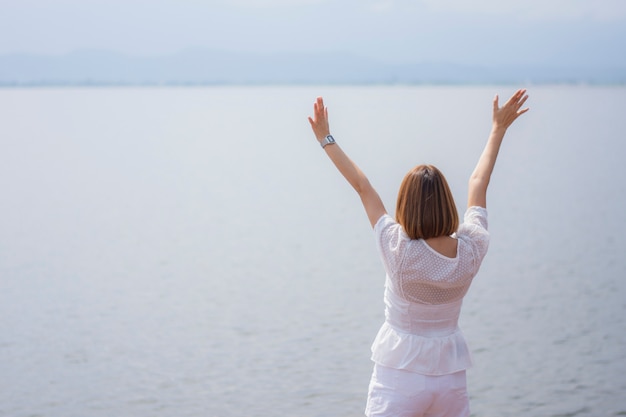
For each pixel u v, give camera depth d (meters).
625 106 112.00
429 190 3.40
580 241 16.02
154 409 7.20
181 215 21.64
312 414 7.09
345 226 19.41
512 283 12.19
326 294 11.91
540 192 25.06
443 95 199.62
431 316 3.47
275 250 16.00
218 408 7.23
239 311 10.87
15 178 31.62
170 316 10.60
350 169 3.62
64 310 10.93
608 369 8.12
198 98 195.75
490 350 8.83
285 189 28.56
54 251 15.84
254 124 80.81
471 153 41.06
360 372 8.20
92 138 57.34
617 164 34.44
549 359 8.48
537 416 6.98
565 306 10.73
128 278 13.19
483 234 3.52
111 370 8.29
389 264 3.46
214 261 14.78
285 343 9.26
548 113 90.81
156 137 59.66
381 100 152.12
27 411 7.12
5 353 8.88
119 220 20.56
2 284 12.70
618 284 12.04
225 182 30.98
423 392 3.44
